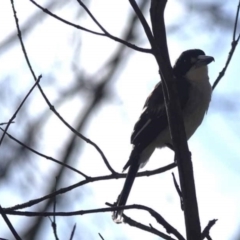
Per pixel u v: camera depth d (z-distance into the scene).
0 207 7.28
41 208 15.56
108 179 8.58
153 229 8.18
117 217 8.66
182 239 7.91
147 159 12.11
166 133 12.10
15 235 7.23
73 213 7.76
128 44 7.60
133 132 12.27
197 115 12.25
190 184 7.72
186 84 12.30
